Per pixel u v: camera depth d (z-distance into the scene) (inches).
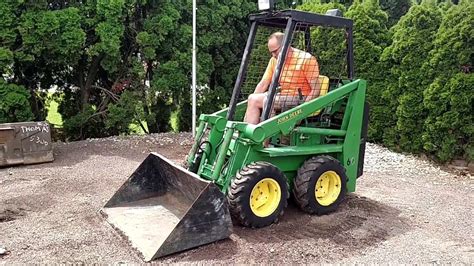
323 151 178.1
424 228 169.0
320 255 143.2
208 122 175.5
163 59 353.1
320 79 185.0
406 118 292.0
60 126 342.6
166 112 374.3
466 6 265.0
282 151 167.2
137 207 172.4
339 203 180.5
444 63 269.9
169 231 152.2
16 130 249.4
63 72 343.6
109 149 299.1
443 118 265.4
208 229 143.9
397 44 298.5
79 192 203.2
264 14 178.9
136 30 347.9
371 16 329.7
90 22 310.8
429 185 230.1
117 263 134.4
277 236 155.8
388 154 295.0
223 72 394.3
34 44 287.0
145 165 177.5
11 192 201.9
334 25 180.4
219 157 159.8
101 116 347.6
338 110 189.3
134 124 365.7
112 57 327.3
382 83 318.3
